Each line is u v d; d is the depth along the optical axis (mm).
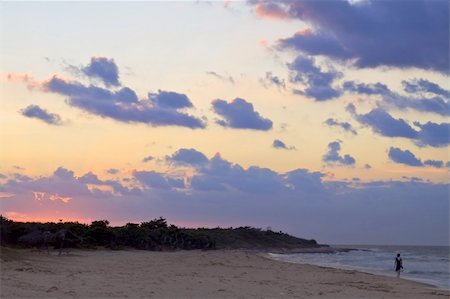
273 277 30062
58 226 62250
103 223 69562
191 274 28812
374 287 27016
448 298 22906
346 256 100500
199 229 121312
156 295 17703
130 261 39406
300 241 158750
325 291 23094
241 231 135875
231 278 27328
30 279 19375
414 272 47719
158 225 89938
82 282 19688
